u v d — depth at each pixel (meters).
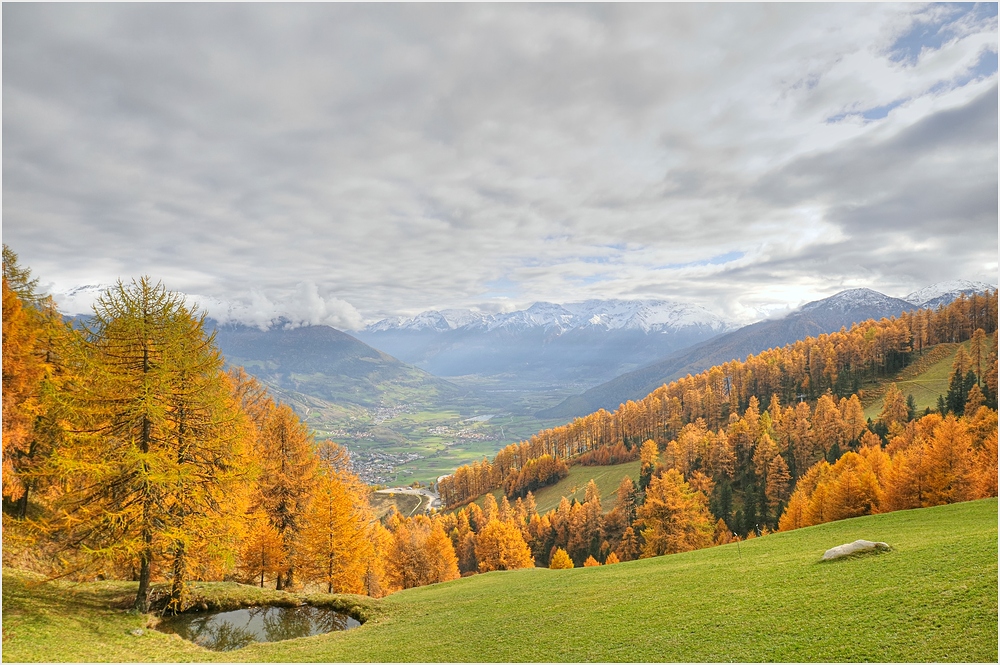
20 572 25.33
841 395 145.12
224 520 26.52
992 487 50.66
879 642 16.80
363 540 43.47
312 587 45.56
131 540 22.59
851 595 21.42
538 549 106.31
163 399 24.31
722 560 34.94
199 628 27.33
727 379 180.12
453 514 136.00
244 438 28.56
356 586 42.91
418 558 61.62
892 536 32.97
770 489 92.69
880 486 62.19
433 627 27.42
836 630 18.41
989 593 18.11
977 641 15.37
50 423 26.08
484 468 185.38
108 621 22.80
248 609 30.48
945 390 129.88
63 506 22.80
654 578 31.95
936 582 20.42
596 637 22.31
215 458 26.34
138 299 24.34
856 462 69.31
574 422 188.25
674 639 20.55
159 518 23.78
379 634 26.98
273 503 40.97
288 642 25.64
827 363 156.62
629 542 81.75
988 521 33.06
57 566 24.38
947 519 36.22
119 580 30.75
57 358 33.62
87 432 22.55
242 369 55.72
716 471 108.06
